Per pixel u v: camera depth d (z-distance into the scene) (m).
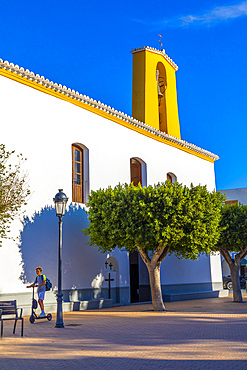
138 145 20.67
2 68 14.18
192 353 7.46
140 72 23.78
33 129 15.20
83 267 16.59
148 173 21.11
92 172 17.66
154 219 14.16
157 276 15.69
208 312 14.98
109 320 12.59
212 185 27.06
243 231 18.95
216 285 25.27
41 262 14.87
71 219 16.36
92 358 7.18
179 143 23.81
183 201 14.44
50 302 14.92
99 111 18.28
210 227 14.94
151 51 24.16
